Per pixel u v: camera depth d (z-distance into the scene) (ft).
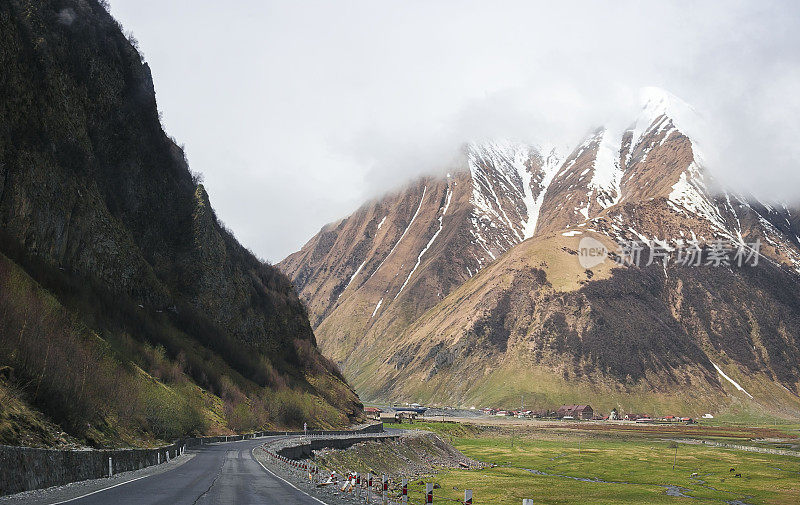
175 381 353.72
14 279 236.84
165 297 442.50
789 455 613.93
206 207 517.55
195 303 485.56
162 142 511.81
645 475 455.22
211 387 407.03
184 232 503.61
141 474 159.53
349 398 633.61
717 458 574.56
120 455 160.66
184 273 488.02
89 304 333.83
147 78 511.40
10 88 328.49
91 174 391.04
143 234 465.88
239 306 533.96
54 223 336.08
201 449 280.10
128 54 484.74
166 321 428.56
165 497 112.06
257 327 555.69
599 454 602.85
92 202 382.63
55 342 196.65
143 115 488.85
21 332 181.16
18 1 373.40
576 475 456.04
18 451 108.99
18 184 313.94
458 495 295.28
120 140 455.63
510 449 646.74
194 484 137.80
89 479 137.69
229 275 533.14
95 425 197.67
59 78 380.99
